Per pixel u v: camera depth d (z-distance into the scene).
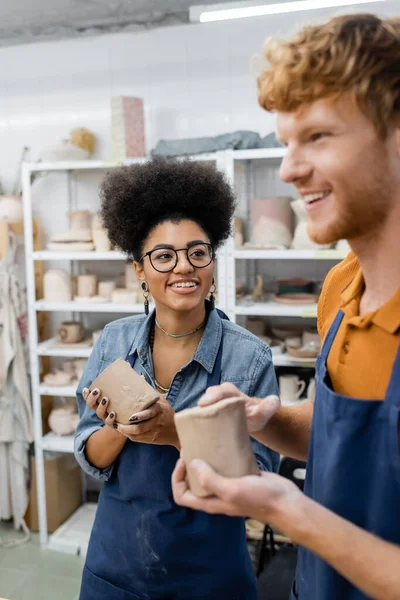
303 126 0.60
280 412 0.94
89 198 3.34
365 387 0.70
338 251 2.50
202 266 1.19
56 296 3.00
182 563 1.20
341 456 0.67
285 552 2.06
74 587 2.64
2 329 3.00
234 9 2.56
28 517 3.20
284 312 2.62
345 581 0.72
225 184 1.32
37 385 3.00
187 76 3.17
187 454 0.65
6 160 3.47
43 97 3.38
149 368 1.29
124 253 1.39
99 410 1.06
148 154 3.05
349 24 0.58
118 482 1.27
